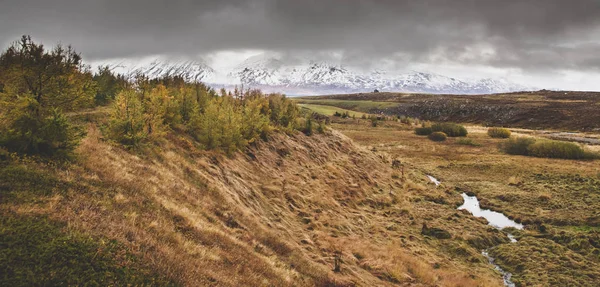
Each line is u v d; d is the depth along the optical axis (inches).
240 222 727.1
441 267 852.6
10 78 552.4
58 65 594.2
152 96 1000.9
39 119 551.2
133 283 356.8
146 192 605.0
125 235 438.0
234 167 1063.6
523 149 2657.5
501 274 853.8
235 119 1209.4
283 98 2030.0
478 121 5285.4
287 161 1403.8
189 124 1164.5
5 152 508.1
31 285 308.0
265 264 562.6
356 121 4530.0
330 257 759.7
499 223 1242.0
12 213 389.4
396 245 940.0
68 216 424.2
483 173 2047.2
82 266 350.6
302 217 989.8
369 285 665.0
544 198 1454.2
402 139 3385.8
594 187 1579.7
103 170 605.9
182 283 391.2
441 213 1299.2
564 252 938.7
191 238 530.6
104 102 1322.6
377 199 1396.4
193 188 765.3
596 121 4160.9
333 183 1400.1
